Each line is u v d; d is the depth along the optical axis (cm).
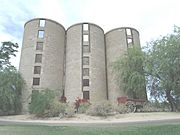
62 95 4675
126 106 2977
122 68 3869
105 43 5462
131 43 5069
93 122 2144
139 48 3950
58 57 4912
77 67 4722
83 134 1172
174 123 1620
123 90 3950
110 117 2509
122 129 1337
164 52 3212
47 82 4500
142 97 3731
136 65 3697
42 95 2891
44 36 4859
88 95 4509
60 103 2825
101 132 1234
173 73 3127
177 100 3425
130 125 1614
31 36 4847
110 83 4797
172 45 3173
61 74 4862
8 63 4022
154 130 1221
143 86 3531
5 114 3625
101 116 2586
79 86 4538
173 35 3391
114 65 4181
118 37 5159
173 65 3073
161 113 2769
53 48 4866
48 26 4981
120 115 2600
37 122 2250
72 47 4984
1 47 4028
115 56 5003
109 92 4753
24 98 4200
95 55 4912
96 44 5050
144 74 3566
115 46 5112
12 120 2597
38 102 2814
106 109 2636
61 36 5209
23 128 1446
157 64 3306
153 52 3422
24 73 4531
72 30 5206
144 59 3575
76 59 4806
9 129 1372
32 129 1390
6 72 3812
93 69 4753
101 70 4906
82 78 4625
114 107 2775
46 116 2775
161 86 3272
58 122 2239
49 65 4656
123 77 3788
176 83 3134
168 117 2300
